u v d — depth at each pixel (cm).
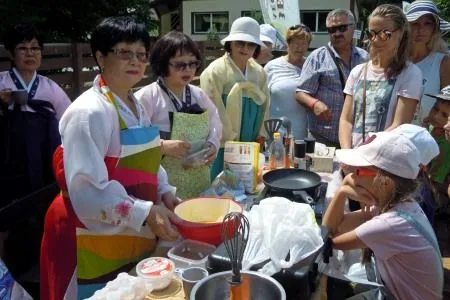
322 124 326
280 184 199
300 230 133
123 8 810
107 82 156
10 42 262
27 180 259
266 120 275
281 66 370
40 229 235
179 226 153
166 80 214
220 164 270
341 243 158
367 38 256
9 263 226
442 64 293
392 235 150
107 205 140
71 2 738
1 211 206
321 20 1474
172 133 204
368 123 248
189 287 127
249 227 126
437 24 291
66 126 142
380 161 153
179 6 1608
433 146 155
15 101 249
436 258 152
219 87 271
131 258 161
